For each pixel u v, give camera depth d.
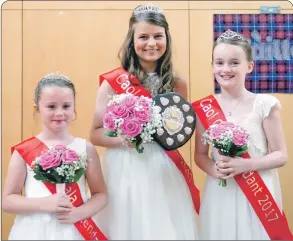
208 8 2.41
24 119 2.34
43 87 1.85
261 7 2.41
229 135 1.79
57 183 1.74
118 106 1.78
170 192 1.95
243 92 2.00
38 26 2.40
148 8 2.06
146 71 2.08
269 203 1.91
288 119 2.34
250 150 1.92
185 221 1.95
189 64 2.36
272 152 1.94
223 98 2.02
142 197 1.93
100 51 2.43
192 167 2.28
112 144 1.99
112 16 2.42
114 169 1.98
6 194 1.80
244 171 1.87
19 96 2.36
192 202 2.05
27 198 1.76
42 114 1.85
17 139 2.32
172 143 1.87
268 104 1.94
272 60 2.38
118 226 1.91
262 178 1.93
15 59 2.38
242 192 1.94
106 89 2.04
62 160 1.67
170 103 1.89
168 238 1.88
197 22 2.40
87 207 1.81
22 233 1.76
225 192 1.94
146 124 1.76
